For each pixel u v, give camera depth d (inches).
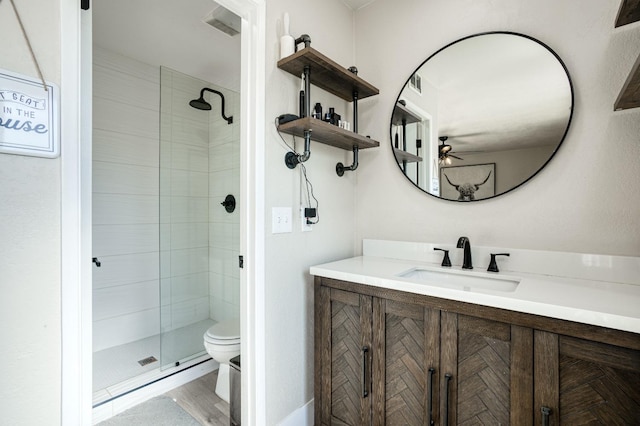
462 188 60.7
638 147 45.1
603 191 47.6
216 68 104.3
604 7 47.5
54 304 31.9
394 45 69.9
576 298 36.8
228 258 107.0
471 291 40.1
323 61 53.4
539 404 35.0
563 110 50.7
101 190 96.3
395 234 70.1
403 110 68.3
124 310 101.0
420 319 44.3
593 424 32.0
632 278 44.4
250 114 53.4
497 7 57.2
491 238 57.9
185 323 106.3
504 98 56.2
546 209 52.5
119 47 92.7
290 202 59.1
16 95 29.3
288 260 58.8
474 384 39.6
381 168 72.1
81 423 33.9
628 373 30.3
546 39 52.4
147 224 106.7
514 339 36.8
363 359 49.7
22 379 30.1
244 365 55.1
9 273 29.3
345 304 52.7
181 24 80.0
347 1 72.8
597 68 48.0
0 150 28.3
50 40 31.5
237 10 52.9
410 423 45.2
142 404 71.4
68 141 32.6
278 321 56.9
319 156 65.7
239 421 60.9
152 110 106.9
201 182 111.7
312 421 63.5
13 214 29.5
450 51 62.1
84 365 35.3
